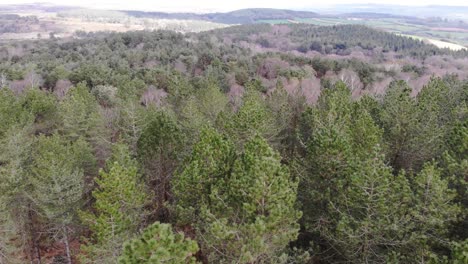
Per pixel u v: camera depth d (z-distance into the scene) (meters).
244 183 17.62
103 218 19.41
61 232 27.02
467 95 36.16
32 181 24.84
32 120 36.31
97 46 102.81
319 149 21.03
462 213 18.05
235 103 48.50
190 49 99.94
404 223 17.77
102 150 37.56
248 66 84.19
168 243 12.61
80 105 38.38
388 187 18.17
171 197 28.23
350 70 75.69
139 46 104.69
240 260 15.78
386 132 28.09
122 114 37.72
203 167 20.25
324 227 19.78
